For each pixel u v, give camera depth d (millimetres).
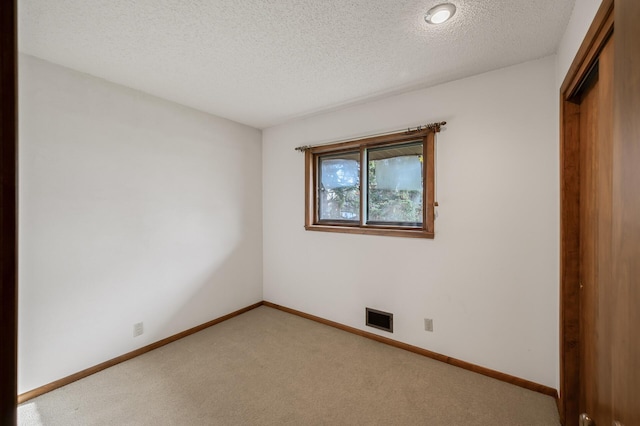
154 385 2043
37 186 1937
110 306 2303
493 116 2104
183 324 2814
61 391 1972
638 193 496
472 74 2162
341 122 2945
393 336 2623
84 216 2160
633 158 513
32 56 1902
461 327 2270
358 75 2184
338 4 1415
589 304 1467
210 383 2064
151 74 2176
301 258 3324
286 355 2453
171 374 2174
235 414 1756
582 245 1567
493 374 2119
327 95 2574
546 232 1934
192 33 1662
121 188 2367
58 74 2018
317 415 1748
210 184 3068
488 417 1719
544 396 1910
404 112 2523
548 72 1902
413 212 2584
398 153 2664
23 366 1883
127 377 2139
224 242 3223
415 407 1812
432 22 1553
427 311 2430
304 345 2635
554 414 1738
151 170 2564
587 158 1490
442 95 2320
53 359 2006
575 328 1613
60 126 2033
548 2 1396
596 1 1119
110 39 1718
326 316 3113
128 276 2416
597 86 1340
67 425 1668
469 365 2225
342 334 2867
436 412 1766
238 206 3379
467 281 2236
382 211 2777
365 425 1666
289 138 3402
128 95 2398
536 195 1963
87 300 2176
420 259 2459
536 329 1976
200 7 1438
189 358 2408
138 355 2451
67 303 2076
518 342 2041
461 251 2256
